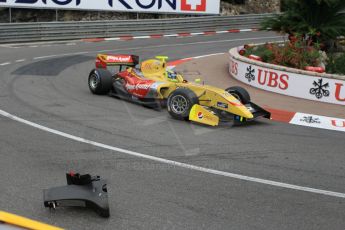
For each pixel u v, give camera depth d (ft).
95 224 22.43
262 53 69.72
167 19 117.91
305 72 57.67
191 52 94.07
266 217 24.11
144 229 22.15
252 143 37.73
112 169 30.07
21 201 24.56
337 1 74.02
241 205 25.44
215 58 87.51
